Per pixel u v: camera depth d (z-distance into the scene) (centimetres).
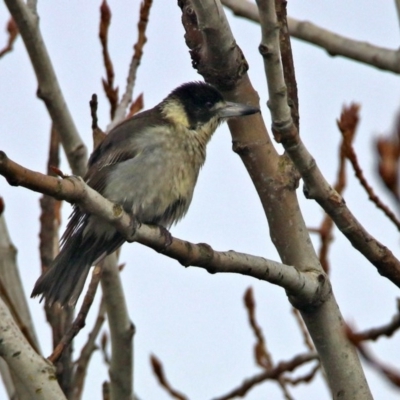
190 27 1074
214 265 955
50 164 1237
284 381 1242
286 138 900
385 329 875
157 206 1218
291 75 1007
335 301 983
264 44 879
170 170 1225
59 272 1134
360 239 927
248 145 1030
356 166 870
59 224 1255
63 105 1193
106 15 1235
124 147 1213
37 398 842
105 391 1174
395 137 532
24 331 988
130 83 1266
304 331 1308
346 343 967
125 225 919
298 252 1003
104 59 1245
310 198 928
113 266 1152
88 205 868
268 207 1021
